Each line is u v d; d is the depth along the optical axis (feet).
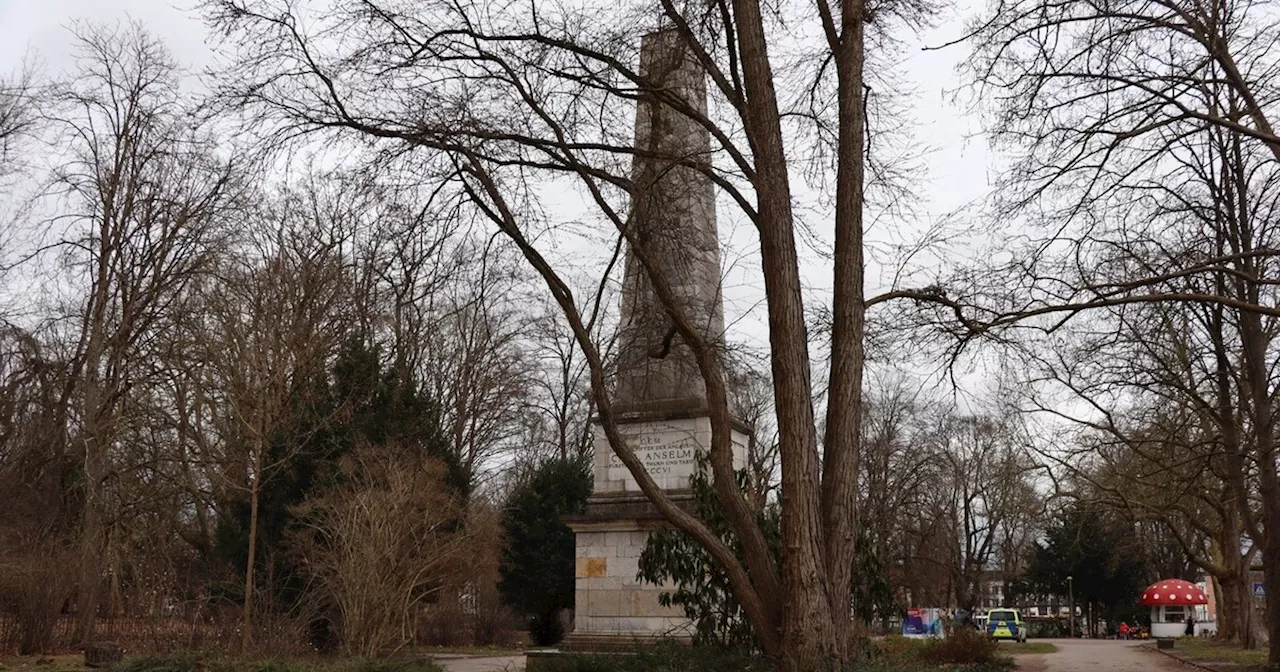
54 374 113.91
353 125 47.60
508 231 46.83
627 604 75.25
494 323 142.00
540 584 124.16
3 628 81.76
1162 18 59.41
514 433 182.70
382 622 67.62
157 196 110.11
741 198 48.67
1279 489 84.84
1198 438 99.76
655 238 53.16
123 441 111.24
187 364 106.01
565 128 50.85
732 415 78.33
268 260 101.09
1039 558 234.99
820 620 43.42
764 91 47.96
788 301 46.14
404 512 73.97
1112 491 108.78
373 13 47.62
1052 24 58.49
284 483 92.84
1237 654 112.47
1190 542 151.64
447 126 47.21
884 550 65.57
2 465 110.83
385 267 56.29
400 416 102.94
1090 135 60.75
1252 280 57.16
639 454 77.30
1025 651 133.49
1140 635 215.10
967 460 205.87
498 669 79.92
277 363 88.28
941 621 147.74
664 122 52.44
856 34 49.49
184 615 81.46
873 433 175.73
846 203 48.26
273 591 83.51
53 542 91.35
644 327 59.06
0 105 103.76
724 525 55.01
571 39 50.06
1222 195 79.51
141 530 100.73
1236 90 62.95
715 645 52.54
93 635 86.58
